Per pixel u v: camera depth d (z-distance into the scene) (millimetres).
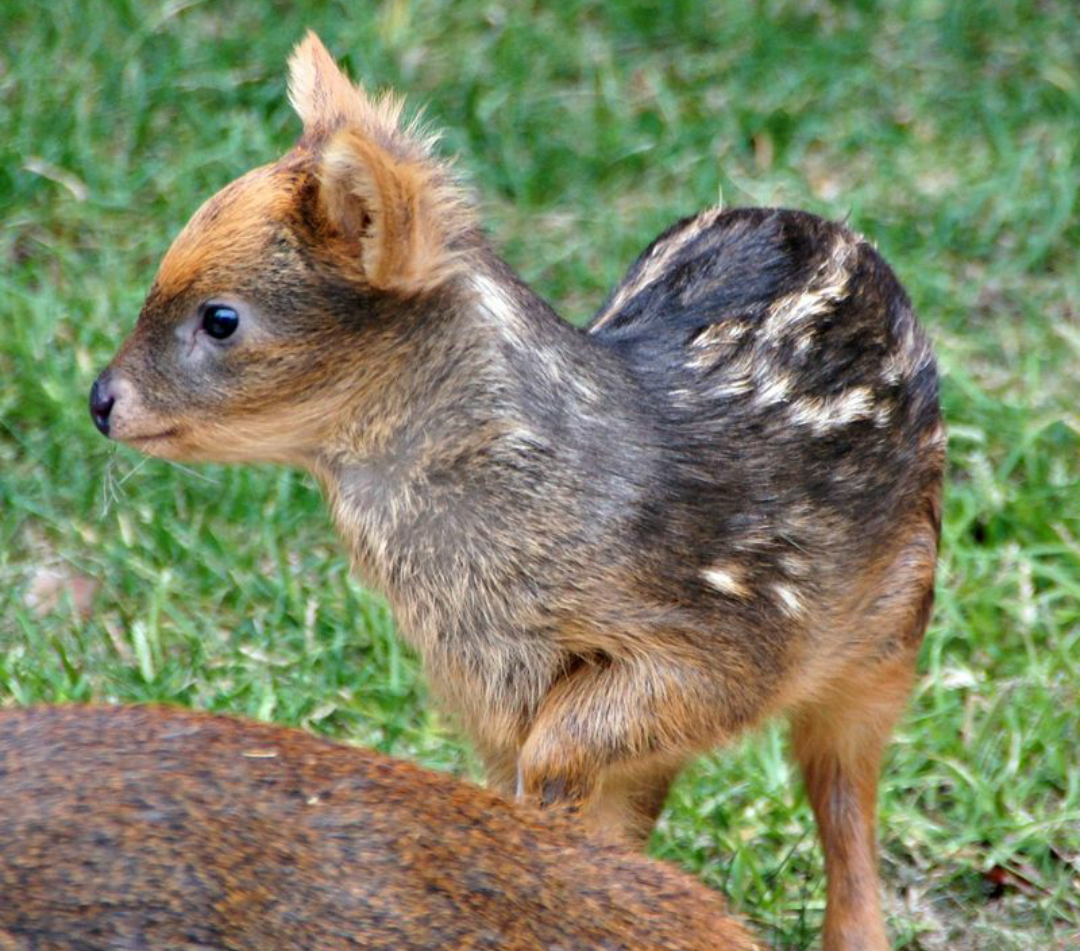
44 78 15766
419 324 8508
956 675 11547
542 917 6047
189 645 11695
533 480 8484
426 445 8539
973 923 10172
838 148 16500
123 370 8641
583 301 14938
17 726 6078
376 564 8766
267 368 8547
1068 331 14336
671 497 8648
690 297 9680
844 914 9859
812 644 9234
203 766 6027
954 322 14625
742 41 17438
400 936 5820
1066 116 16594
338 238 8484
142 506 12531
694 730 8727
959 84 17078
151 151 15789
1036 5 17859
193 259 8555
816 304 9602
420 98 16391
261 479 12656
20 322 13703
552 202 15914
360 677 11508
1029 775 10953
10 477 12695
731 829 10602
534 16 17406
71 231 14984
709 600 8680
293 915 5773
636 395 8859
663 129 16516
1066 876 10344
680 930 6199
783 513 8977
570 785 8578
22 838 5707
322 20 16875
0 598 11844
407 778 6305
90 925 5621
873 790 9969
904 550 9711
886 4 17844
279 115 16188
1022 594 12141
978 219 15688
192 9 16969
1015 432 13312
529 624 8570
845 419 9328
